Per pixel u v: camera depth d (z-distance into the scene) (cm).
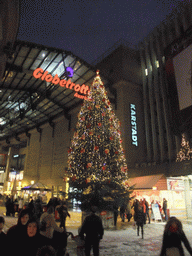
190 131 1738
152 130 2364
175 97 1906
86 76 2491
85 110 1416
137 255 654
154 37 2575
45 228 432
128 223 1434
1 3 919
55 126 3728
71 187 1324
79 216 1911
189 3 2123
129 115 2469
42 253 219
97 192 1166
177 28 2202
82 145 1326
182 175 1548
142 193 1797
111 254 665
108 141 1341
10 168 4959
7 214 1717
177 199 1625
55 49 2036
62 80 2120
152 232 1073
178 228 371
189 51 1827
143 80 2609
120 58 2661
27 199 2395
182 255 355
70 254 651
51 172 3494
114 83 2564
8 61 2155
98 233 522
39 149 4006
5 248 309
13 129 4728
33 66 2272
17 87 2847
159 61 2384
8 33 1108
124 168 1330
